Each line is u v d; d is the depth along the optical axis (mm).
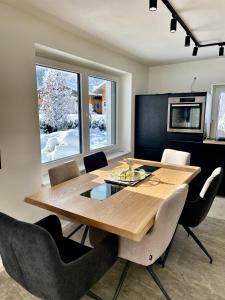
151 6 1565
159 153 4035
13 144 2094
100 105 3709
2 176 2029
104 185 1924
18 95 2096
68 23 2320
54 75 2818
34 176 2326
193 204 1900
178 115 3744
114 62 3420
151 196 1690
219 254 2104
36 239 1007
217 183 1834
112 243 1406
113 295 1655
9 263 1262
